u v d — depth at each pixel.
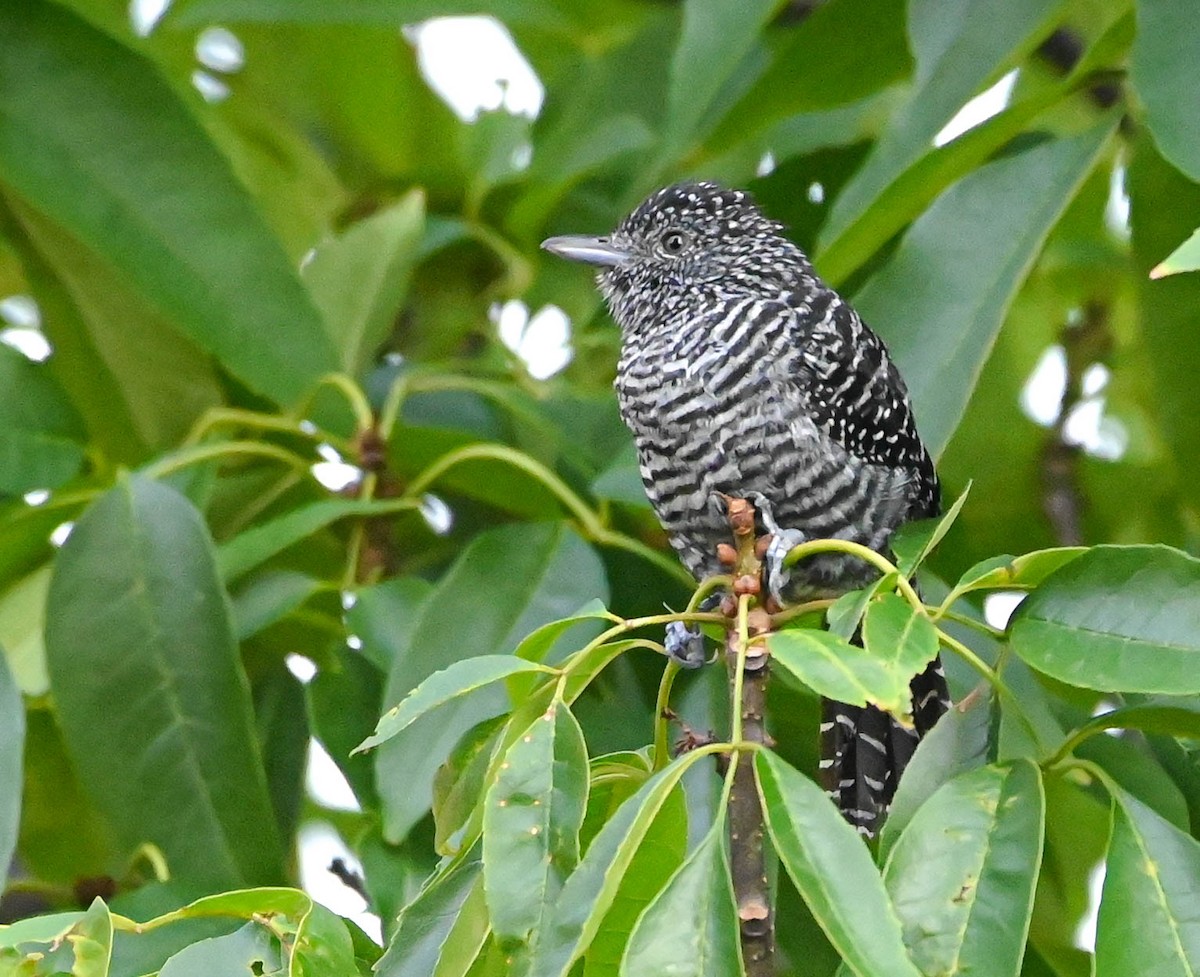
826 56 10.86
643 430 10.99
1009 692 6.34
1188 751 8.24
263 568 10.99
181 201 10.59
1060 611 6.29
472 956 6.13
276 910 6.34
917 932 5.82
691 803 8.18
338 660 9.77
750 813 6.62
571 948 5.58
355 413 10.73
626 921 6.07
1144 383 13.05
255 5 11.62
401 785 8.43
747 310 10.89
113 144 10.56
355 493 11.02
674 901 5.60
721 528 10.99
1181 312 9.72
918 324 8.95
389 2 11.77
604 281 12.01
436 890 6.45
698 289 11.35
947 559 11.22
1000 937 5.78
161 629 9.20
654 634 9.99
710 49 9.65
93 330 11.50
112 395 11.59
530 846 5.95
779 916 9.23
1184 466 10.04
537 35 14.34
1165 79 8.26
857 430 10.82
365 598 9.52
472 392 11.61
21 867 11.55
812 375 10.74
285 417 10.73
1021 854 5.89
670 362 10.85
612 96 12.81
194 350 11.49
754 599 7.01
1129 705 7.46
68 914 6.13
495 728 6.74
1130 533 12.89
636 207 12.07
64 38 10.51
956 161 9.37
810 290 11.20
